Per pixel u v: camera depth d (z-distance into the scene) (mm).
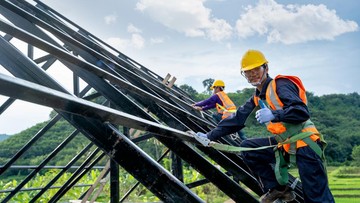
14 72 1596
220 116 6586
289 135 2459
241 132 7082
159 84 5434
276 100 2438
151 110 3111
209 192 14445
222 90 6828
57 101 1106
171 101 4176
